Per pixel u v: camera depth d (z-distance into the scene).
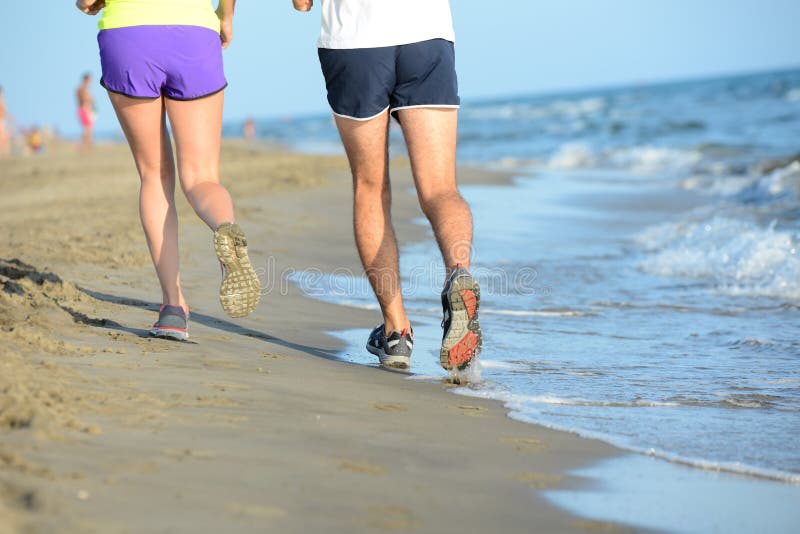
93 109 90.75
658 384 13.25
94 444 7.95
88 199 39.31
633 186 55.97
